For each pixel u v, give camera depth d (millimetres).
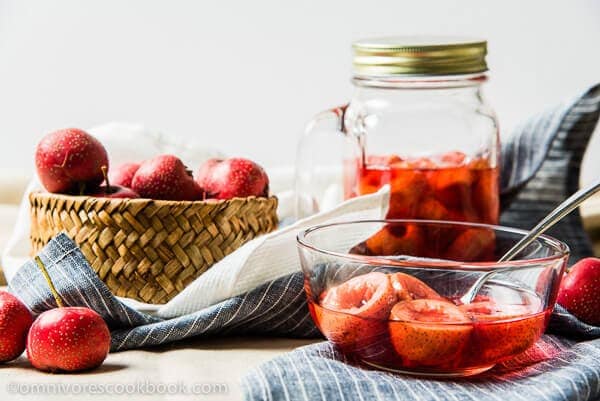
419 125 779
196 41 1265
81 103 1290
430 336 603
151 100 1285
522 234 692
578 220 920
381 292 611
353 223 692
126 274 717
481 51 771
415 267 618
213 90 1278
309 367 621
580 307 691
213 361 664
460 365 615
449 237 704
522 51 1250
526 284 626
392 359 617
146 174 733
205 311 681
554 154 913
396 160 774
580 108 897
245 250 688
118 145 850
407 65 757
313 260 637
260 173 756
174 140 874
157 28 1264
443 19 1245
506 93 1267
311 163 818
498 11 1237
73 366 640
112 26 1266
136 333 675
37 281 687
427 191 768
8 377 638
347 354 646
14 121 1297
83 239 716
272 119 1285
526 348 625
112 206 710
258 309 684
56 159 720
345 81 1267
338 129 805
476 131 781
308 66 1266
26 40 1272
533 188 917
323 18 1250
